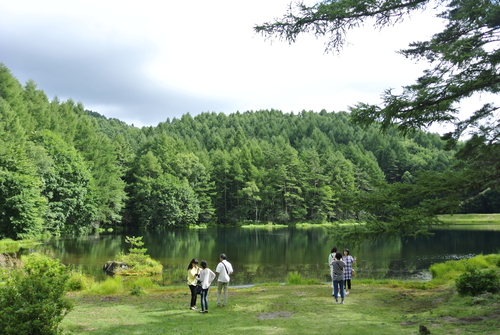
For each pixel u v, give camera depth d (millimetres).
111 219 60969
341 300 10922
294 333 6965
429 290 12797
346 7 6223
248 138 134750
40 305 5227
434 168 94562
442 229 54938
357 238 6605
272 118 180625
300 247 33688
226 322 8141
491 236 43219
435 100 6973
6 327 5062
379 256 26562
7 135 38781
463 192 6543
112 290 13516
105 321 8281
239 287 16203
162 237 46594
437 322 7516
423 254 27547
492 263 17656
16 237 35438
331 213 79250
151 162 73188
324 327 7465
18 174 35062
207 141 135000
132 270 20281
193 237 46688
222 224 79688
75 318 8617
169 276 19203
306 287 14234
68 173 44656
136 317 8773
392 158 102938
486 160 7133
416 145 118438
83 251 29375
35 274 5684
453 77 6848
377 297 11570
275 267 22172
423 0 6281
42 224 40344
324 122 156625
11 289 5332
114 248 31688
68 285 5883
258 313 9203
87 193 48250
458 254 27547
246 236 48438
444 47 6719
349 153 108812
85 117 74062
